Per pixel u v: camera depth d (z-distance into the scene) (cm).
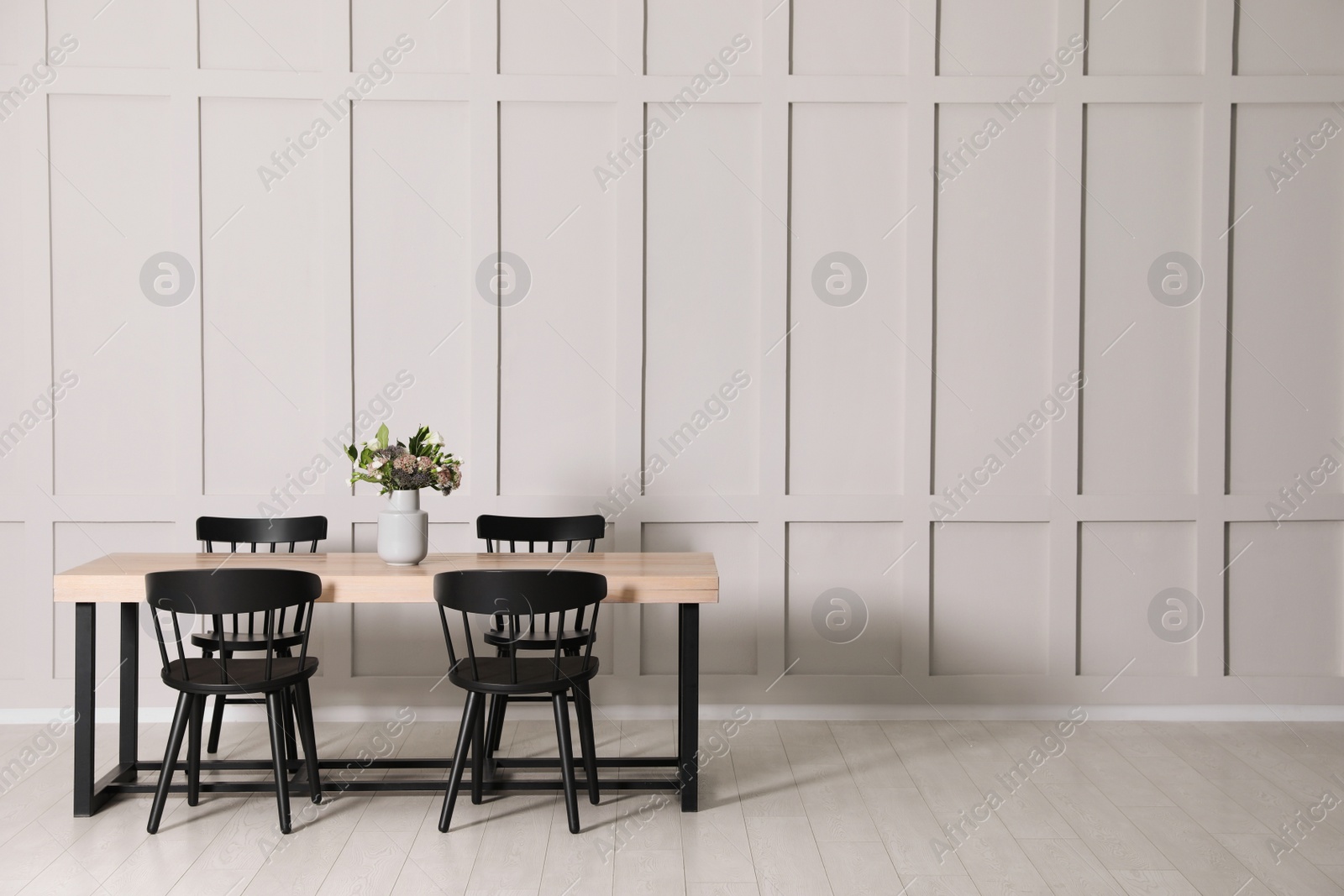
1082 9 388
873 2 388
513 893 246
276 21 382
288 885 249
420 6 383
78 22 376
